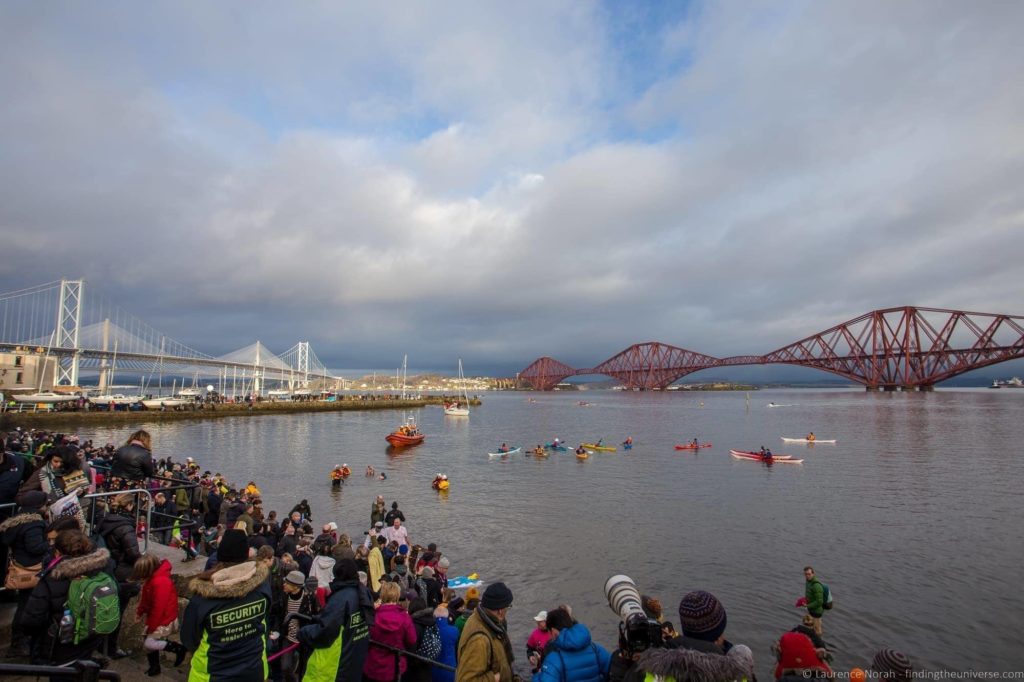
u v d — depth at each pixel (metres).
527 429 101.25
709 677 4.26
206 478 27.72
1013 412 130.75
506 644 6.29
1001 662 16.19
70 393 111.31
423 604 11.01
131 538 8.75
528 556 25.88
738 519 32.62
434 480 42.97
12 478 8.57
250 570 6.00
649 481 45.91
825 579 22.66
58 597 6.40
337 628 6.38
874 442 72.75
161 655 9.10
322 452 65.00
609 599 6.03
